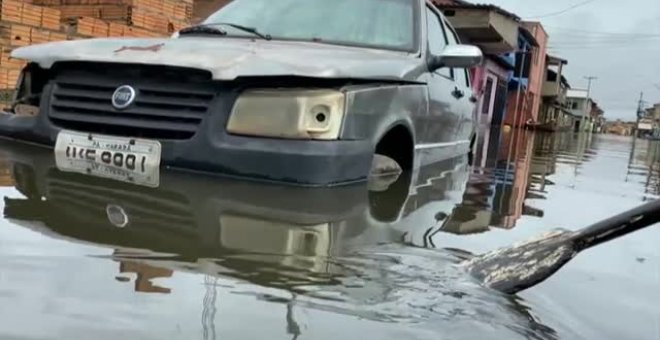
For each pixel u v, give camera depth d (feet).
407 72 12.00
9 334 4.20
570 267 7.46
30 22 32.63
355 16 13.23
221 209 8.14
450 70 16.88
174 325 4.55
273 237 7.17
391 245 7.38
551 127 107.14
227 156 9.47
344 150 9.77
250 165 9.45
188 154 9.61
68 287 5.09
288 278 5.78
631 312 5.97
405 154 12.98
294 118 9.45
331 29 12.86
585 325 5.48
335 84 9.80
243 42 11.66
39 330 4.30
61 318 4.51
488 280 6.16
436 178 14.42
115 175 9.53
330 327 4.73
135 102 9.98
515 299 5.87
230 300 5.12
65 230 6.71
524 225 9.89
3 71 30.55
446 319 5.09
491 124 80.89
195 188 9.02
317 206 8.85
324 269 6.15
